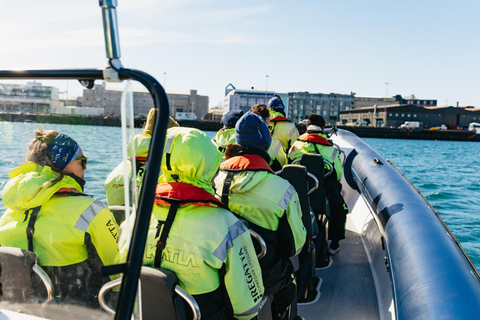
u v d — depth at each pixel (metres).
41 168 1.17
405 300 1.80
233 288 1.32
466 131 63.44
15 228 1.20
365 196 3.60
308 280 2.54
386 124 77.50
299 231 1.81
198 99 79.56
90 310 1.13
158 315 1.18
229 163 1.82
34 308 1.17
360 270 3.06
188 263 1.25
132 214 0.88
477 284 1.71
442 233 2.21
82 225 1.18
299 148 3.12
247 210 1.75
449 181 15.72
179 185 1.31
